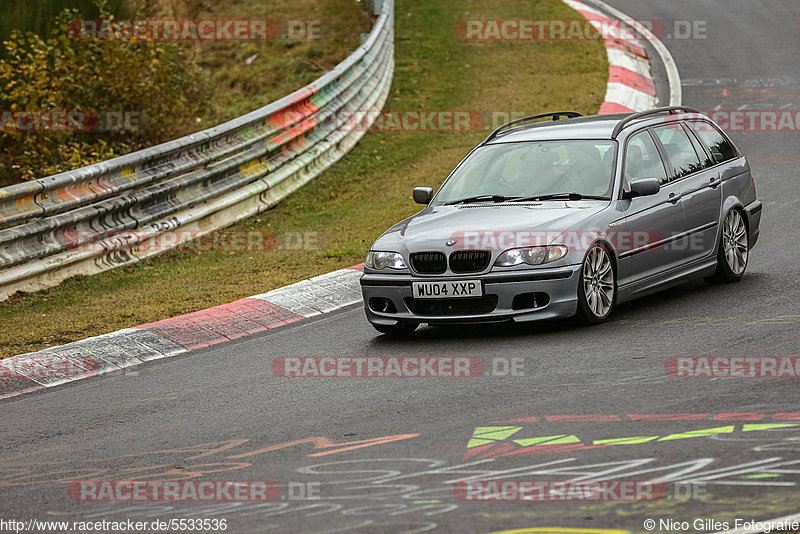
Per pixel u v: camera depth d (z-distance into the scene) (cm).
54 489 2088
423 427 2266
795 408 2186
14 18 7638
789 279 3553
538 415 2275
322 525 1748
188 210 5103
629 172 3359
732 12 10475
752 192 3828
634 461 1933
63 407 2778
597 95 7594
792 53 8681
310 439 2262
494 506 1766
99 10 7744
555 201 3284
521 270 3030
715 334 2889
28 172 6494
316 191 6050
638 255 3272
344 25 9862
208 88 8700
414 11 10888
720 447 1972
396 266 3167
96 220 4581
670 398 2320
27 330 3634
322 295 3831
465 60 9206
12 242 4147
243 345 3319
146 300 3984
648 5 11031
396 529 1700
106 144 6925
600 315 3139
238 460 2164
